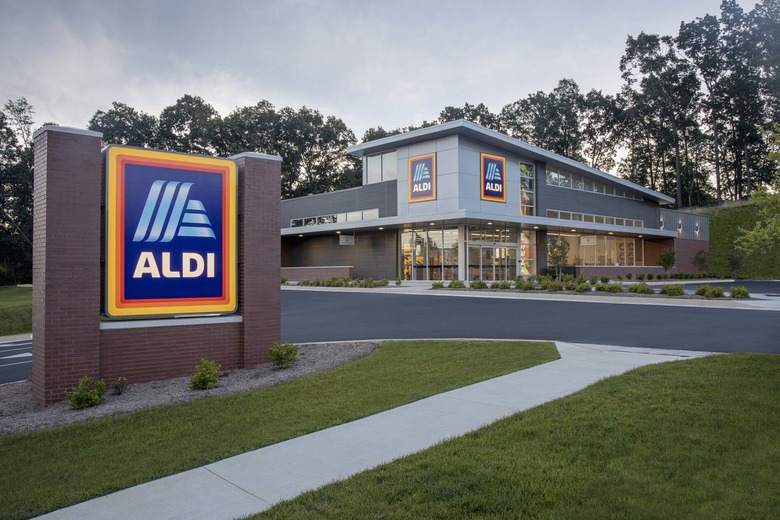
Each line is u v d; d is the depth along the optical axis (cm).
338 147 7794
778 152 895
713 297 2183
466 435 558
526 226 3600
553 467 460
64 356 830
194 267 984
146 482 469
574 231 4050
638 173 8169
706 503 385
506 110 8094
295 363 1032
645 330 1355
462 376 840
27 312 2303
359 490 428
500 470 456
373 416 643
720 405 620
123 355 902
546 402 675
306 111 7706
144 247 933
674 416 586
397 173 3688
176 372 956
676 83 6969
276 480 464
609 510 379
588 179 4416
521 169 3825
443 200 3403
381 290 2886
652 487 414
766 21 6562
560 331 1368
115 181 907
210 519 396
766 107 6712
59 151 835
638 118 7312
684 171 7781
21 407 802
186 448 555
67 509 421
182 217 974
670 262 4547
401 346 1146
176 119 7188
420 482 437
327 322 1678
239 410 697
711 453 480
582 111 8000
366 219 3722
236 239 1037
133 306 917
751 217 5500
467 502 397
